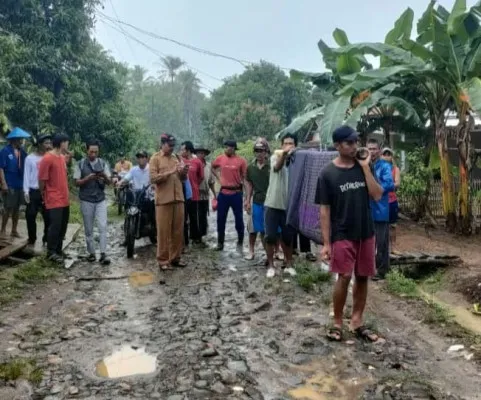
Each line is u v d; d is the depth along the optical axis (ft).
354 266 15.20
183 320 17.12
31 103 50.70
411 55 30.50
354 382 12.60
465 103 31.22
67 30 57.21
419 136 40.42
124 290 20.97
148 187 28.17
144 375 13.03
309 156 20.89
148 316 17.61
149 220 29.07
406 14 33.78
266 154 25.39
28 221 27.71
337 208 14.87
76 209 47.26
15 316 17.54
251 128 112.47
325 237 15.10
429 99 34.32
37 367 13.41
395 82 32.83
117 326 16.62
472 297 18.97
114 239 33.68
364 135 40.86
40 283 21.80
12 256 25.84
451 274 22.16
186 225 30.55
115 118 65.41
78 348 14.78
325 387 12.38
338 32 36.73
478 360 13.73
